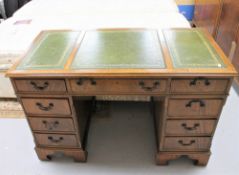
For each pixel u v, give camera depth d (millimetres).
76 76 1104
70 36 1506
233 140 1663
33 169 1516
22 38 1940
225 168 1470
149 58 1188
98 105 2047
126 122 1878
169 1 2715
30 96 1230
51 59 1226
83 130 1584
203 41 1362
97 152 1617
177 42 1356
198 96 1160
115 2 2705
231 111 1925
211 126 1288
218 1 2719
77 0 2822
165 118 1264
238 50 2209
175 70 1080
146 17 2271
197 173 1444
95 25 2109
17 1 3160
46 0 2900
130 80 1125
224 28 2578
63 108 1271
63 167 1521
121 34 1501
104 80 1133
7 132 1812
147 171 1469
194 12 3836
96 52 1273
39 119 1336
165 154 1427
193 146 1389
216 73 1062
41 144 1479
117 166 1512
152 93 1173
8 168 1529
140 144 1672
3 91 2033
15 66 1182
